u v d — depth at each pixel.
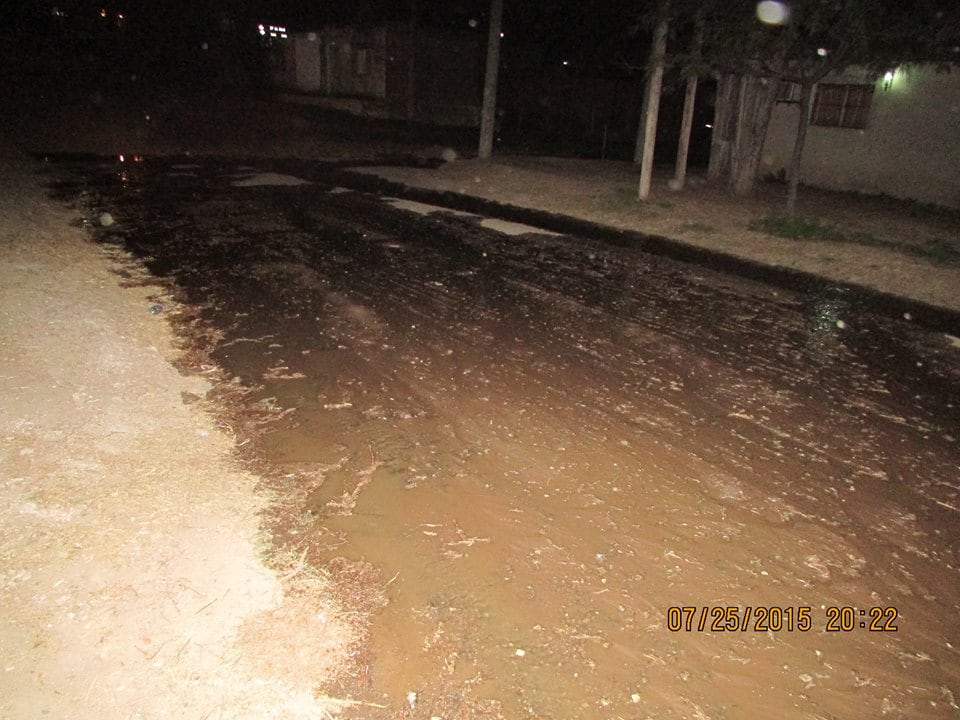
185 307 7.12
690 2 11.84
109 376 5.34
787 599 3.60
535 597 3.51
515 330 7.04
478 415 5.27
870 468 4.83
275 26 30.98
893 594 3.68
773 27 11.19
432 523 4.03
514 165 19.41
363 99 29.56
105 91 24.67
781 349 6.89
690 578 3.70
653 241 11.37
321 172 17.14
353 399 5.41
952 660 3.30
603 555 3.83
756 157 15.70
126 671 2.89
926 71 15.02
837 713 2.98
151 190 13.48
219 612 3.24
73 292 7.09
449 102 29.95
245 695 2.83
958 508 4.43
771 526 4.16
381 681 2.98
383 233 10.94
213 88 28.19
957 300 8.62
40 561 3.41
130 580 3.36
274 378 5.67
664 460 4.79
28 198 11.62
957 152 14.85
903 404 5.81
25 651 2.93
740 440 5.11
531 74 31.34
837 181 17.14
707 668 3.16
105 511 3.81
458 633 3.27
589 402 5.57
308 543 3.78
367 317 7.17
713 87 28.30
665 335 7.10
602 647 3.23
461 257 9.73
